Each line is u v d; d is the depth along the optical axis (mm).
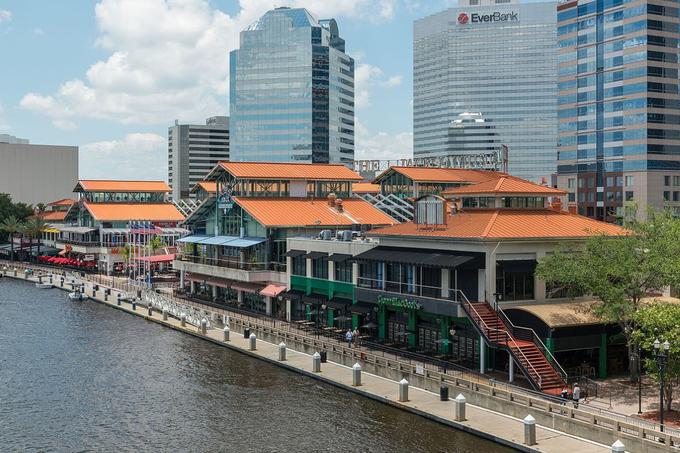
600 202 168500
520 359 54125
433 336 66500
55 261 170125
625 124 162500
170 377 65688
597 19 169125
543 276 58000
